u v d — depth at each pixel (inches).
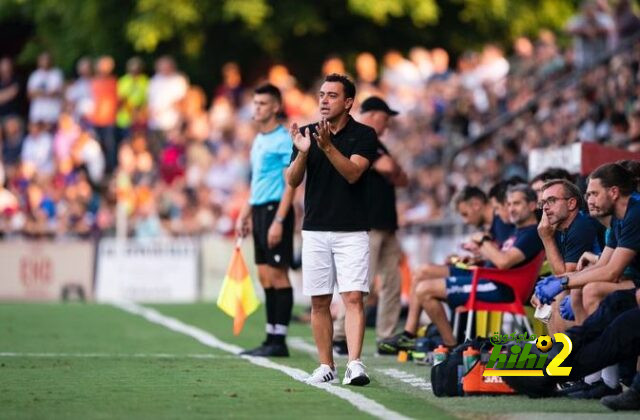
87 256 2906.0
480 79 3174.2
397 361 1513.3
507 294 1454.2
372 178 1640.0
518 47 3090.6
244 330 1958.7
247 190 2972.4
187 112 3496.6
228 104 3494.1
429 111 3223.4
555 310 1248.2
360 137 1233.4
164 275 2886.3
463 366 1151.0
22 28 4279.0
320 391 1170.6
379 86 3806.6
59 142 3373.5
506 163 2431.1
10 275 2883.9
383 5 3572.8
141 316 2217.0
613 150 1691.7
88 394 1153.4
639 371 1085.1
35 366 1400.1
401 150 3262.8
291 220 1541.6
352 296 1233.4
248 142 3395.7
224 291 1520.7
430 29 3794.3
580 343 1125.7
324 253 1240.2
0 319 2121.1
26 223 2952.8
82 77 3481.8
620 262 1147.9
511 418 1023.6
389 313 1643.7
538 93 2682.1
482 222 1642.5
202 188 3105.3
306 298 2682.1
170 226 2999.5
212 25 3710.6
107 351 1615.4
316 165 1243.8
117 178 3110.2
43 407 1072.2
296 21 3631.9
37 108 3437.5
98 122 3417.8
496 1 3703.3
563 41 3742.6
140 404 1087.0
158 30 3614.7
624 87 2273.6
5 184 3225.9
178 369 1373.0
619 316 1111.6
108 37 3833.7
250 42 3811.5
